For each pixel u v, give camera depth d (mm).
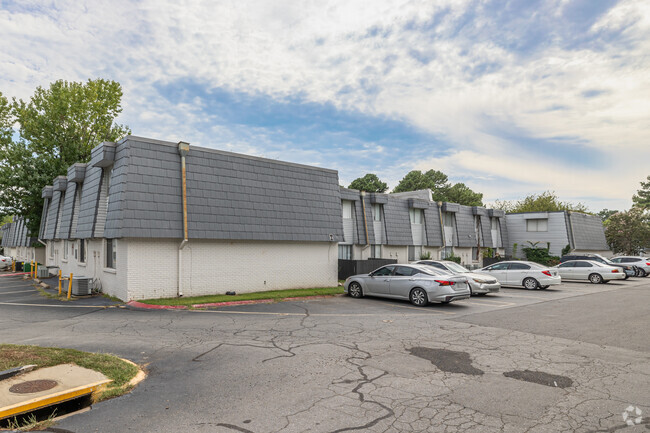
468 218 35625
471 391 5973
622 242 46719
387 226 27969
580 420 4965
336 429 4711
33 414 5352
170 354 7926
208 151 16625
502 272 22219
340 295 17469
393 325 10922
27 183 28750
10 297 16359
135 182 14453
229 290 16859
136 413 5191
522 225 40812
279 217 18344
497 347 8602
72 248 22953
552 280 20750
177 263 15539
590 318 12203
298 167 19891
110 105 32719
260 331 10055
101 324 10820
